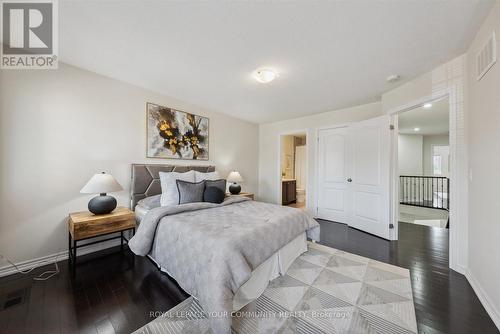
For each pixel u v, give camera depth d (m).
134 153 2.93
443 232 3.44
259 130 5.38
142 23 1.69
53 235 2.27
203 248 1.54
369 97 3.33
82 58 2.24
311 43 1.92
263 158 5.28
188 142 3.62
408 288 1.83
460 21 1.62
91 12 1.57
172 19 1.63
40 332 1.34
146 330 1.36
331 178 4.22
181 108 3.54
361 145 3.52
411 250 2.68
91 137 2.54
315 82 2.76
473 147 1.88
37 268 2.13
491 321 1.45
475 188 1.84
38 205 2.18
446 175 6.63
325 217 4.30
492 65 1.51
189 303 1.62
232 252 1.45
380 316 1.49
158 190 3.07
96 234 2.14
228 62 2.28
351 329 1.37
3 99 1.98
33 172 2.14
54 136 2.27
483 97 1.67
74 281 1.92
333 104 3.70
